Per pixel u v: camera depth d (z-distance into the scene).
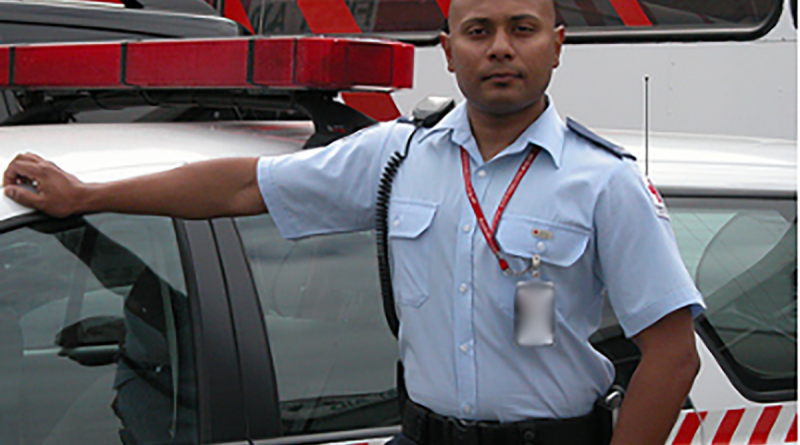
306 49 2.85
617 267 2.34
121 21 3.94
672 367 2.34
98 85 3.11
